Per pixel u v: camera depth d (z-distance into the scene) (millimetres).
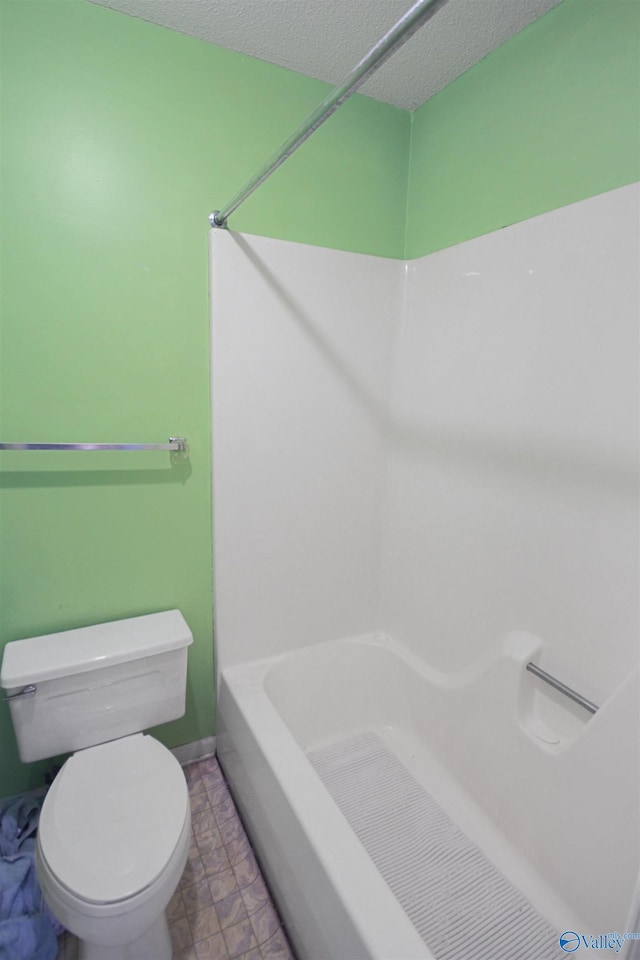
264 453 1559
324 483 1695
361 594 1869
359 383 1688
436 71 1435
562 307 1166
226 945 1171
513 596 1356
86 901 883
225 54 1327
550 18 1177
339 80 1484
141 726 1373
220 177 1373
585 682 1177
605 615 1125
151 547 1487
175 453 1461
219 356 1428
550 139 1206
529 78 1242
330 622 1814
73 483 1348
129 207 1275
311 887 981
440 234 1576
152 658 1335
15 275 1189
